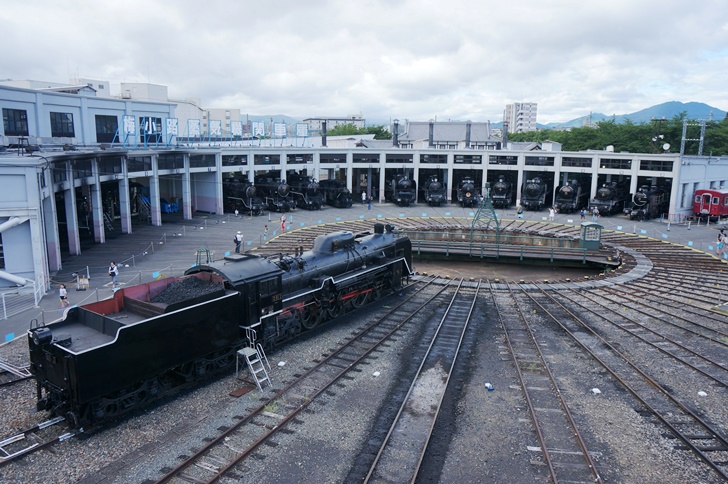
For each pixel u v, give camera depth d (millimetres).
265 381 16344
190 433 13227
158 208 47250
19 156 26938
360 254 24562
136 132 46750
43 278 26234
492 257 39031
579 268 38000
